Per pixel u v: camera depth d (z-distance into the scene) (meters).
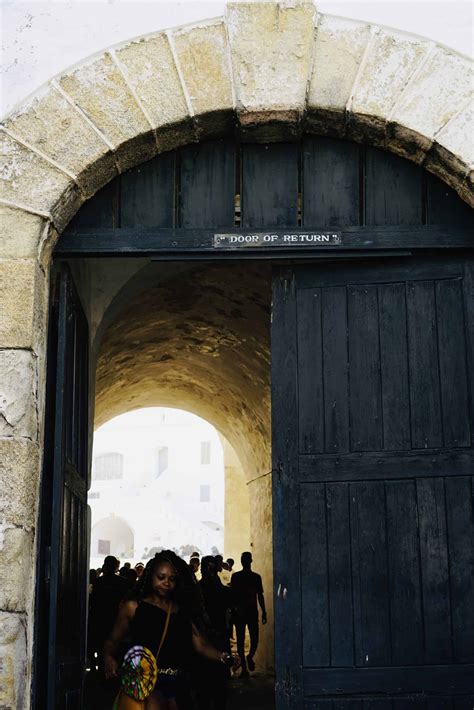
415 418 5.22
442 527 5.09
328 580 5.09
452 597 5.02
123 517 56.88
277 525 5.16
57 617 4.97
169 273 9.96
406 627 5.02
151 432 61.09
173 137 5.24
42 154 5.04
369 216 5.31
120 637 5.23
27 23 5.17
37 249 4.96
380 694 4.96
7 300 4.86
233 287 10.64
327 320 5.38
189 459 60.50
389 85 5.14
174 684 5.07
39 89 5.10
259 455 14.48
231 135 5.38
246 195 5.34
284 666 5.01
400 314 5.34
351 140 5.35
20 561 4.59
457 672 4.96
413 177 5.34
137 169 5.35
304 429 5.27
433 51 5.15
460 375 5.24
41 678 4.93
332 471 5.21
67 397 5.46
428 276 5.36
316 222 5.30
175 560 5.34
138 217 5.31
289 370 5.34
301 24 5.20
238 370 13.09
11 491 4.66
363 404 5.27
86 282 8.16
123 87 5.13
